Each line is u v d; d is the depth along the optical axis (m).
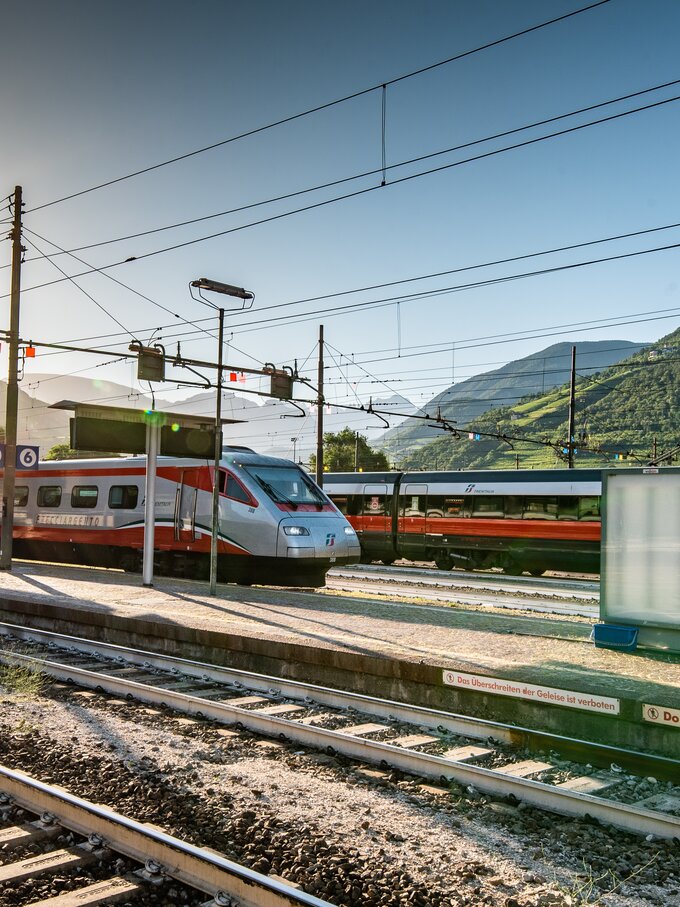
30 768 7.22
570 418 39.09
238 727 9.02
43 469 27.45
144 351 17.38
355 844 5.76
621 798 6.94
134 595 17.44
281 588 21.59
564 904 4.90
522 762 7.79
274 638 11.92
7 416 23.14
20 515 27.89
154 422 19.03
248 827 5.96
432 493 31.88
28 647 13.73
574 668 9.80
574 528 28.22
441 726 8.94
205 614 14.59
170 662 12.16
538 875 5.37
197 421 18.86
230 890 4.98
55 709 9.48
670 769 7.34
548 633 12.80
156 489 23.38
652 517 10.95
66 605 15.55
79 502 25.92
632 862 5.63
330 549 20.86
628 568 11.11
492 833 6.07
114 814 5.73
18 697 9.97
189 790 6.76
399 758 7.64
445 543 31.31
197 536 22.17
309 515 21.02
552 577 30.12
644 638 10.92
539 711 8.93
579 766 7.73
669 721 7.85
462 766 7.21
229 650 12.44
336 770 7.50
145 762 7.52
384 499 33.16
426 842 5.85
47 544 27.56
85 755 7.59
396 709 9.36
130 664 12.51
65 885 5.12
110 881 5.12
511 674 9.39
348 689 10.84
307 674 11.33
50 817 5.93
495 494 30.17
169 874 5.22
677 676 9.38
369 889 5.04
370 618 14.40
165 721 9.14
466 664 9.95
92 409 18.08
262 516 20.64
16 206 22.86
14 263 22.91
